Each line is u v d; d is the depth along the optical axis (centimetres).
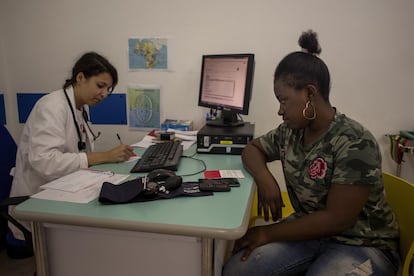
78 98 167
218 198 106
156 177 119
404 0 187
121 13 221
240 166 143
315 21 199
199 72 220
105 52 229
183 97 226
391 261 107
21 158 157
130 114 235
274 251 114
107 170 137
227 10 208
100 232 103
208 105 197
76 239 106
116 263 105
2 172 160
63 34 231
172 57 221
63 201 103
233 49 212
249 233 113
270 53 208
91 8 224
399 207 118
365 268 101
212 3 209
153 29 220
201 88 203
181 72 222
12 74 244
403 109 199
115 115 238
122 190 107
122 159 149
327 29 199
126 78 230
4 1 234
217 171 135
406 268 98
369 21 193
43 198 105
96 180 122
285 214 162
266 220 127
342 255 105
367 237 109
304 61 104
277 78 109
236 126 182
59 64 237
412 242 102
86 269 108
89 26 227
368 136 103
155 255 101
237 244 117
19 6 232
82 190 112
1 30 238
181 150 160
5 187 159
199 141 164
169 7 215
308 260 113
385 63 196
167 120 228
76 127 165
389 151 205
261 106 215
